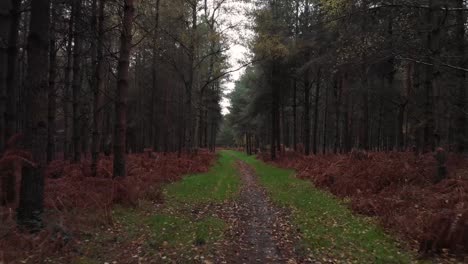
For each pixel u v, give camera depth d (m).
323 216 10.15
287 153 31.92
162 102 33.88
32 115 6.76
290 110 40.44
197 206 11.35
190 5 22.14
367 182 12.81
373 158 16.69
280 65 28.61
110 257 6.15
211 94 41.91
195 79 33.03
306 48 24.25
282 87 30.55
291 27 25.67
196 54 25.14
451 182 10.42
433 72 12.02
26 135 6.78
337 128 26.97
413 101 19.95
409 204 9.71
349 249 7.10
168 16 21.33
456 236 6.89
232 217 10.12
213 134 60.41
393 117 30.25
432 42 11.67
